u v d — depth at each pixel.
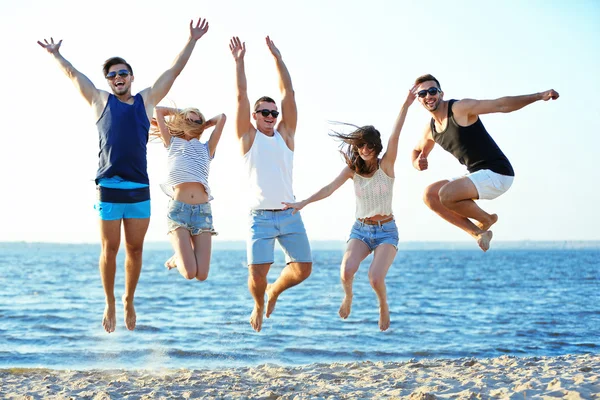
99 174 6.05
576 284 36.94
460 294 29.20
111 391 7.25
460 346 13.04
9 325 15.95
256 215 6.78
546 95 5.99
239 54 6.66
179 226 6.70
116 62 6.11
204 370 9.53
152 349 12.36
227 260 101.81
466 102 6.31
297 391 7.09
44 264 74.38
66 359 11.21
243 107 6.67
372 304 22.86
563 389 5.96
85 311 19.52
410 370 8.70
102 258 6.27
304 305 22.53
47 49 6.28
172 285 34.41
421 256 139.38
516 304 23.48
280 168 6.78
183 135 6.93
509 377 7.45
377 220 6.77
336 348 12.72
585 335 14.60
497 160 6.38
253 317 7.11
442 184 6.77
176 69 6.42
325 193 6.71
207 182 6.88
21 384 8.00
